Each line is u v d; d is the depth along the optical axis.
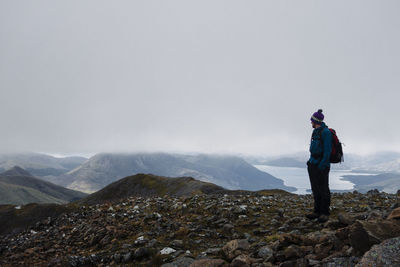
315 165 8.88
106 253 7.84
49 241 11.21
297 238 5.85
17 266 8.52
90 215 14.62
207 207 12.37
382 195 15.38
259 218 9.96
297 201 14.37
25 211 26.66
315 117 8.85
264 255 5.50
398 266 3.30
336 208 11.24
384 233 4.28
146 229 9.77
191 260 6.14
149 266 6.34
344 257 4.41
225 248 6.44
